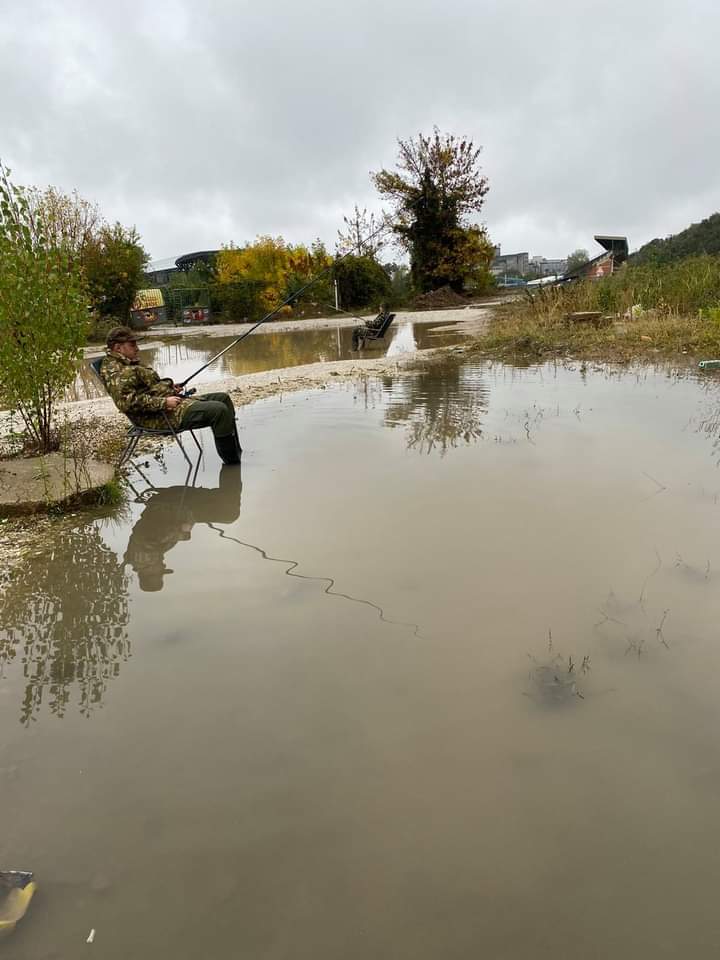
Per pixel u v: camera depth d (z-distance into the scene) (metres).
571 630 2.53
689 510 3.59
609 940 1.40
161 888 1.56
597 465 4.45
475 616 2.66
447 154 27.92
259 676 2.36
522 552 3.20
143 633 2.71
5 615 2.93
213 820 1.75
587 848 1.62
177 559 3.43
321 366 10.51
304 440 5.69
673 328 10.07
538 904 1.48
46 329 5.55
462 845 1.64
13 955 1.41
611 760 1.89
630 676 2.25
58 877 1.60
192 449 5.75
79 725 2.16
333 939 1.42
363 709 2.15
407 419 6.26
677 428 5.27
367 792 1.82
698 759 1.88
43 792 1.87
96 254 22.09
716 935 1.40
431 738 2.01
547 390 7.23
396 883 1.55
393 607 2.77
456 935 1.42
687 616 2.58
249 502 4.23
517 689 2.21
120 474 5.08
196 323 29.05
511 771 1.87
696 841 1.63
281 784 1.86
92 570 3.37
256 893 1.54
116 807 1.81
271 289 29.52
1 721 2.19
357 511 3.90
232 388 8.63
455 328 16.62
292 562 3.28
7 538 3.88
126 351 5.11
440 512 3.78
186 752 2.01
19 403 5.75
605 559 3.08
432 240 29.72
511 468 4.49
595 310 13.36
